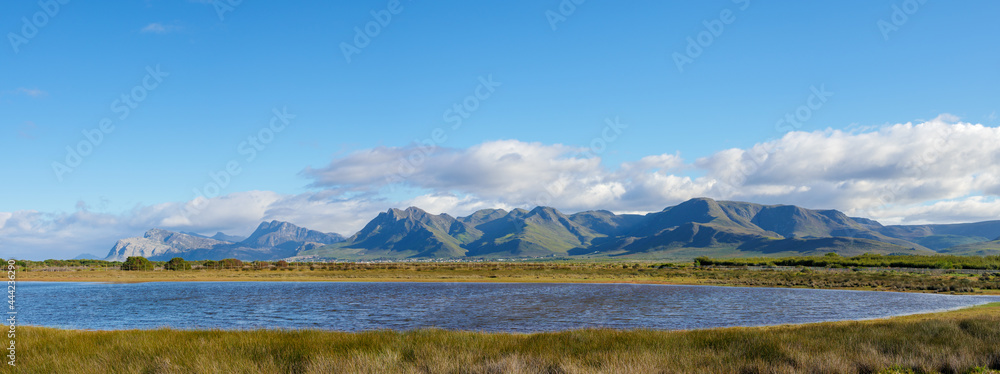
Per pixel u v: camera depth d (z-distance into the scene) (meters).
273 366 12.98
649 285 81.56
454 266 177.12
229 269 135.88
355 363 12.89
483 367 12.90
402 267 165.12
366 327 33.62
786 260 151.88
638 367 12.63
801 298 56.31
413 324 35.09
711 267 135.25
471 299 55.84
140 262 132.62
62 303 51.38
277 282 93.69
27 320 38.22
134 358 14.54
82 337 19.70
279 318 38.88
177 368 12.91
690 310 44.03
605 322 36.09
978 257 132.25
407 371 12.52
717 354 15.38
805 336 18.94
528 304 49.84
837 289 71.75
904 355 14.70
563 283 87.94
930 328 20.72
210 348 15.96
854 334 18.94
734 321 36.56
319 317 39.44
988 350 15.23
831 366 13.17
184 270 126.69
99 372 13.02
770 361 13.96
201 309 45.50
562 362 13.38
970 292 62.53
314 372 12.24
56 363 13.97
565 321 36.59
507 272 120.12
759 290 70.19
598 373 12.31
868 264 130.50
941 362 13.76
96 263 150.38
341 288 75.94
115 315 41.19
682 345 17.19
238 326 34.34
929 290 66.94
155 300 54.81
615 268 142.25
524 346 17.03
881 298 55.94
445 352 14.74
